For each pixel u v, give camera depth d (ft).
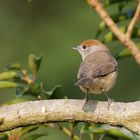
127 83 86.02
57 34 94.07
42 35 95.09
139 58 33.68
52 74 87.76
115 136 35.58
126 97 85.61
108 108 30.45
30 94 36.29
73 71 87.81
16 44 93.61
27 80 36.78
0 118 31.12
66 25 94.84
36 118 31.01
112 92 85.61
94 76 36.83
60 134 69.15
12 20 97.04
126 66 86.48
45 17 97.45
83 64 38.75
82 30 93.20
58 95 36.32
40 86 36.04
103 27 38.50
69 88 86.89
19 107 31.24
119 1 39.06
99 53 41.27
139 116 29.81
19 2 97.96
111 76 37.73
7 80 37.04
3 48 93.04
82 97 85.97
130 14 38.99
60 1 96.78
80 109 30.71
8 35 95.09
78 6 95.91
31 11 97.45
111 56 40.60
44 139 68.59
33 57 36.86
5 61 91.30
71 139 34.91
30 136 35.09
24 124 31.19
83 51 44.27
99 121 30.55
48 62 89.10
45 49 92.02
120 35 33.86
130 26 33.91
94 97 77.87
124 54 39.06
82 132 34.94
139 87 85.87
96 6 33.91
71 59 88.74
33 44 93.45
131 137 35.14
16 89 36.83
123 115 30.07
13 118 31.09
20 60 91.50
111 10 73.82
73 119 30.78
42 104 31.09
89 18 93.45
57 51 90.99
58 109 30.89
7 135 33.68
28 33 95.76
